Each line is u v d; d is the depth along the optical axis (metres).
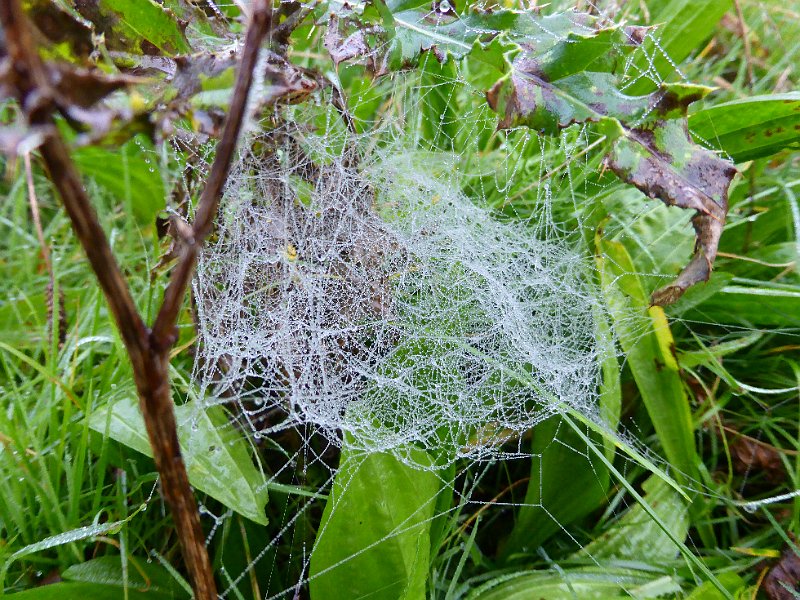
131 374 0.39
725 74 0.56
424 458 0.37
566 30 0.37
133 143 0.48
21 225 0.51
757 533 0.39
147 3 0.35
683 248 0.43
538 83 0.36
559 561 0.38
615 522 0.39
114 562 0.36
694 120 0.42
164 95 0.31
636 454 0.37
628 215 0.44
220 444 0.37
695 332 0.44
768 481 0.40
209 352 0.39
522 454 0.40
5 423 0.37
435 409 0.40
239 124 0.28
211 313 0.39
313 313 0.40
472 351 0.39
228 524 0.37
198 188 0.39
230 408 0.40
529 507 0.39
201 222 0.28
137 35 0.36
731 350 0.41
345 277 0.40
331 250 0.40
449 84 0.46
